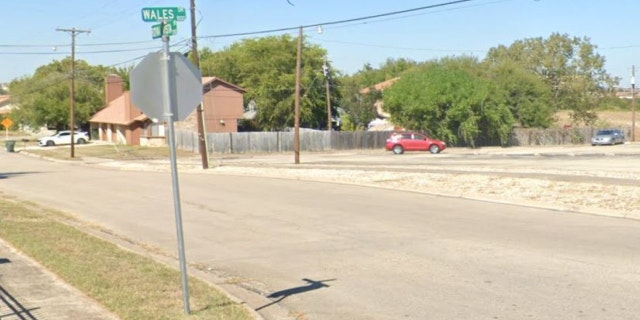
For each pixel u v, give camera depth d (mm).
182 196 22078
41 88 86625
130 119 72000
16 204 19812
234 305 7816
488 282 9141
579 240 12148
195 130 67000
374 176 25375
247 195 21594
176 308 7555
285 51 81125
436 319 7477
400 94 66375
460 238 12750
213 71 82875
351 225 14836
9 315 7355
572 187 18875
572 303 7918
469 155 49938
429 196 19672
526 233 13078
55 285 8773
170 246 13031
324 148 65250
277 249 12312
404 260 10867
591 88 96000
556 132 76938
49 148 70750
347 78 90062
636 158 39906
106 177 32469
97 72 119125
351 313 7871
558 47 97000
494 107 68312
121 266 9953
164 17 7031
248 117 82438
